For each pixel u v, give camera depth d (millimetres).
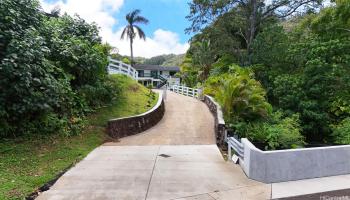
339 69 15914
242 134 10562
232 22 28734
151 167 7461
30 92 8742
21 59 8477
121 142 10719
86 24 15445
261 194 5781
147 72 59375
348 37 17781
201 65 33156
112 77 17734
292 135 10055
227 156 8891
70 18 15133
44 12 12516
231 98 12453
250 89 12867
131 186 6059
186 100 22891
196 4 28391
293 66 20250
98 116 12250
